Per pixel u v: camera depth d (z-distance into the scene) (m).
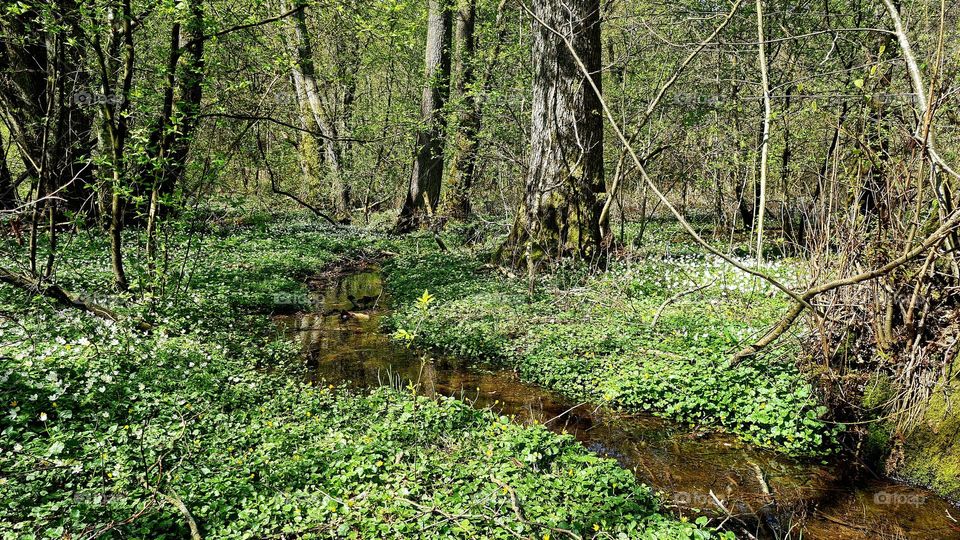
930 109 3.71
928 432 5.64
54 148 9.34
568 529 4.34
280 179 26.48
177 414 5.83
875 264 5.60
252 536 4.12
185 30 9.45
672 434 6.74
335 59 25.34
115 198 9.16
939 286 5.39
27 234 11.36
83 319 7.95
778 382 6.86
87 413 5.59
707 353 7.80
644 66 15.44
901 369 5.65
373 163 26.56
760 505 5.37
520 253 13.46
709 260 13.71
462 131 22.28
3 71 10.60
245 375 7.26
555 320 9.95
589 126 12.81
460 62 22.86
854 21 13.80
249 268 13.84
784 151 13.45
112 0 8.30
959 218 4.07
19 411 5.38
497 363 8.95
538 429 5.97
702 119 14.89
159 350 7.22
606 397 7.23
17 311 7.99
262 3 9.88
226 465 4.98
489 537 4.23
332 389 7.70
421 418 6.14
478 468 5.20
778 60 12.41
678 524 4.62
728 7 11.20
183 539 4.12
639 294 11.13
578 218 12.99
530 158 13.52
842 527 5.05
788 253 15.30
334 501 4.48
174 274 10.80
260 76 12.89
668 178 17.58
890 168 5.40
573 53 4.41
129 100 8.73
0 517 4.02
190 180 10.16
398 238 21.58
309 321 11.23
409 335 7.49
